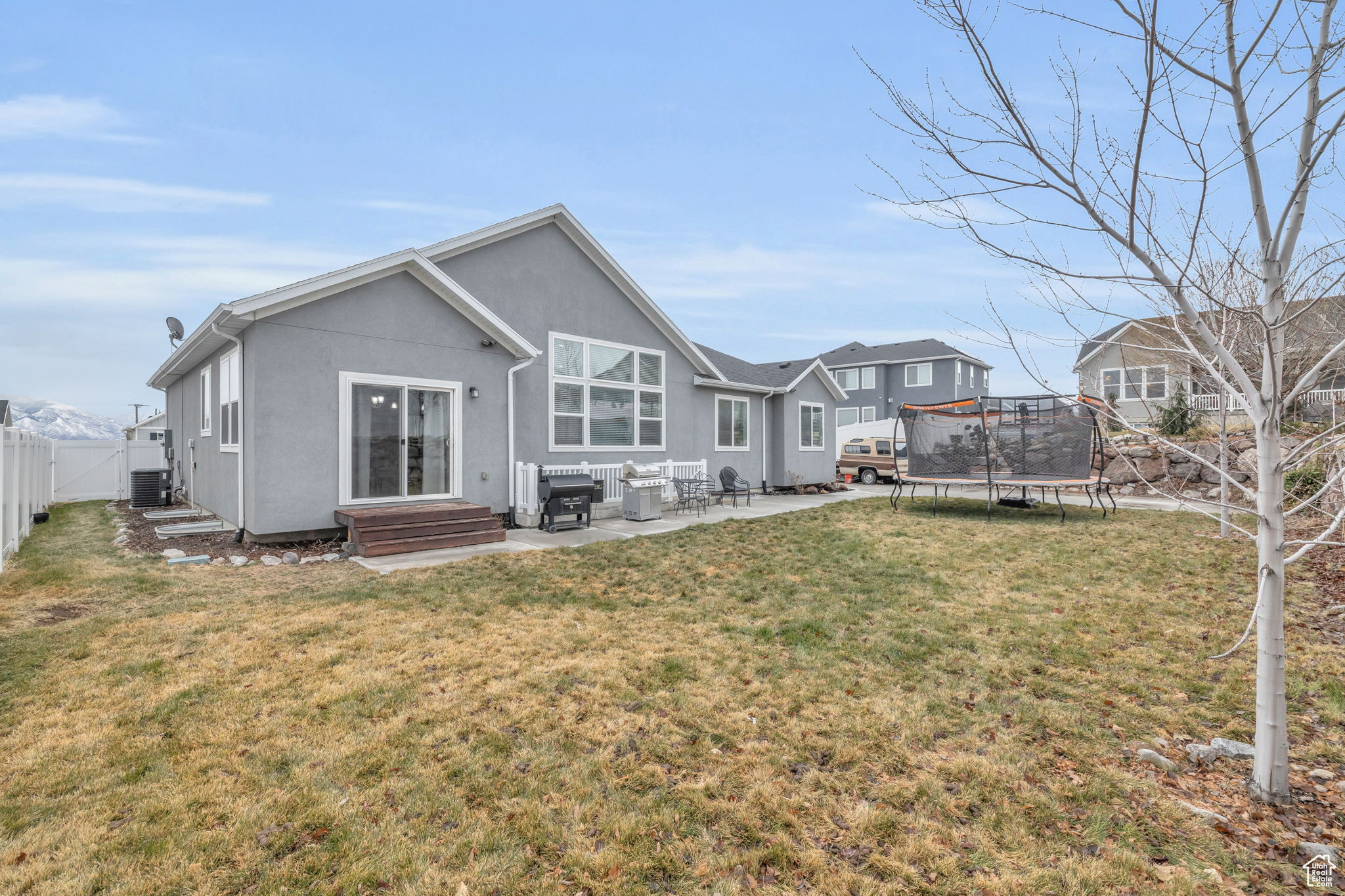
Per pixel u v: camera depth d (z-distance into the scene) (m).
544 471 10.44
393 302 9.19
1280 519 2.85
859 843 2.57
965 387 35.25
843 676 4.22
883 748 3.30
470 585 6.48
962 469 12.89
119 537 9.14
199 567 7.11
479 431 10.25
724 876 2.37
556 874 2.35
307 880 2.29
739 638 4.94
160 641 4.65
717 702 3.80
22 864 2.34
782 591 6.37
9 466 7.48
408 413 9.39
